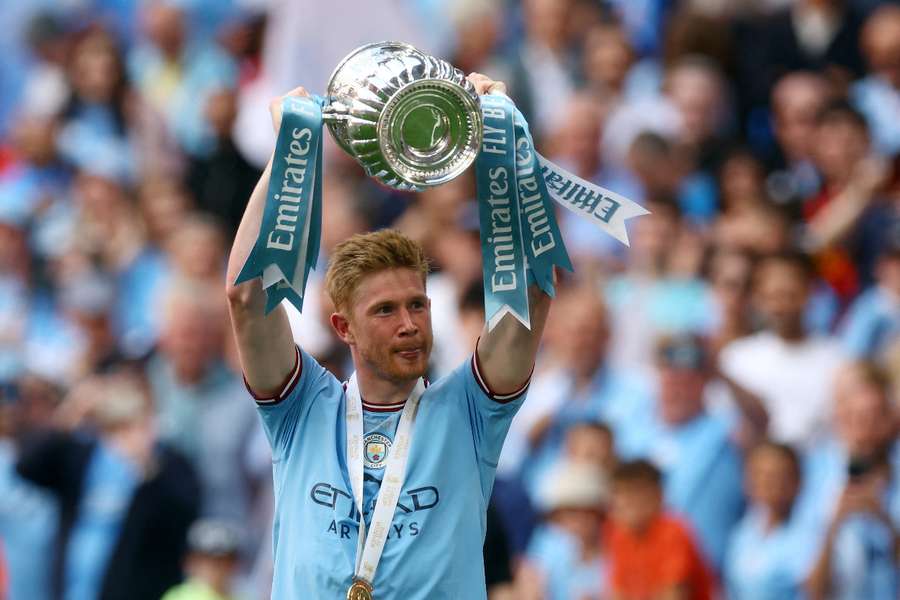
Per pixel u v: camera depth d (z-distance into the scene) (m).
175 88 47.06
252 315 17.03
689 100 38.47
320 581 16.72
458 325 33.59
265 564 32.41
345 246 17.23
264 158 43.47
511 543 31.00
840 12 39.84
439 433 17.09
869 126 35.84
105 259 41.94
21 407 35.19
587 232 36.47
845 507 28.52
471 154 16.44
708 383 31.14
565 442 31.97
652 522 29.11
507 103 17.08
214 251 38.03
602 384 32.50
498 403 17.22
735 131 39.56
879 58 38.28
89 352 39.03
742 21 40.34
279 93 43.09
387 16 43.09
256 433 33.59
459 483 16.98
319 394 17.41
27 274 42.53
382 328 16.91
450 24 44.56
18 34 51.53
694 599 28.95
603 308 32.72
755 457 29.42
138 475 32.88
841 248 34.47
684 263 34.44
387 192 40.28
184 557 31.58
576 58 41.91
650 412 31.84
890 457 29.08
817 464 29.73
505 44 43.47
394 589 16.61
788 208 35.19
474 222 36.75
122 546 31.42
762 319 32.56
